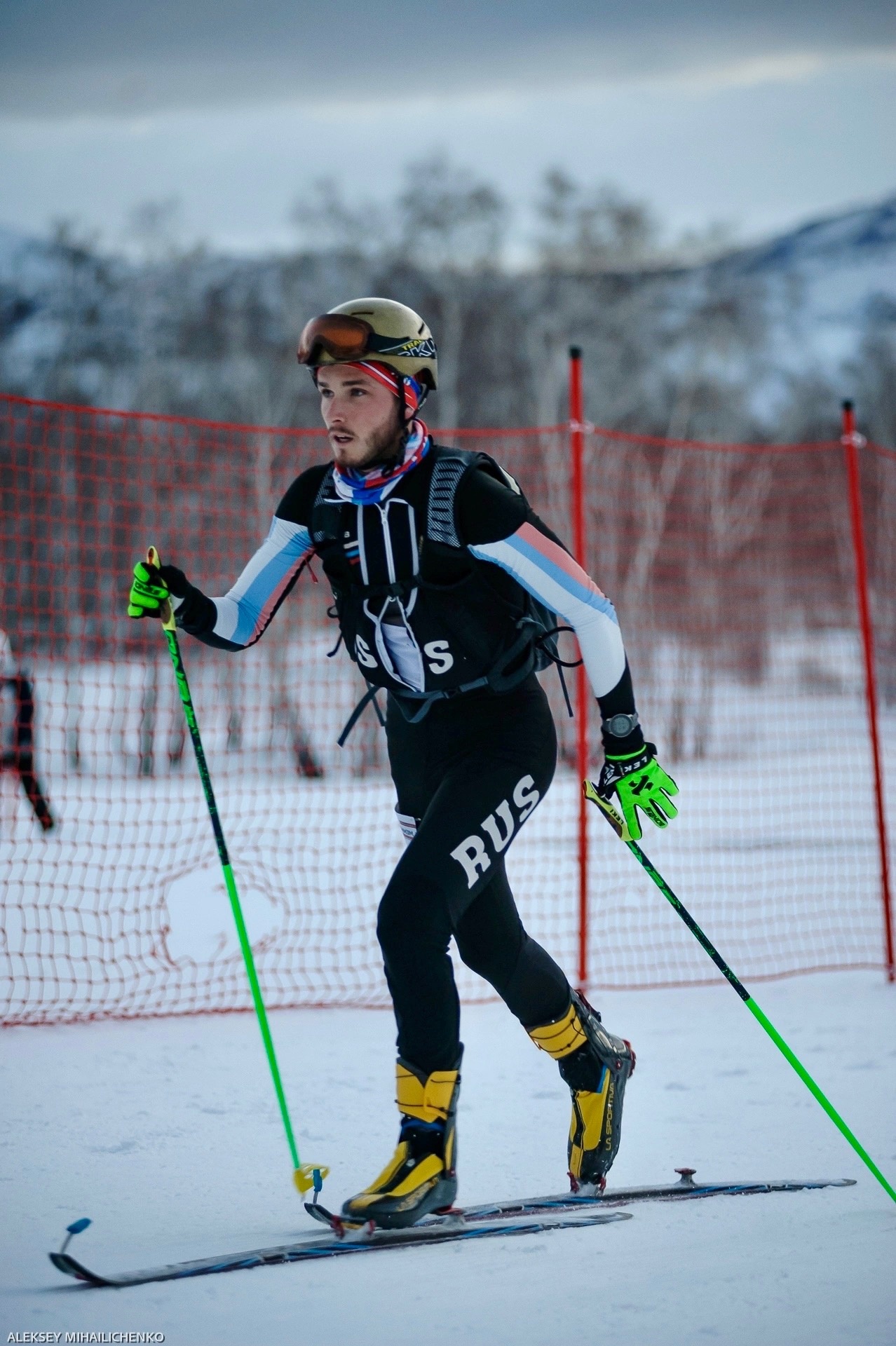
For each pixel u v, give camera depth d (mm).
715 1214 7484
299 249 64062
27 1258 6754
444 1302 6059
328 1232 7160
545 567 7223
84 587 40219
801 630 55375
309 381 62750
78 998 14633
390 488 7285
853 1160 8695
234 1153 8953
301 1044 12594
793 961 17500
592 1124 7855
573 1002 7926
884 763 41438
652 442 18859
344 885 22094
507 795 7359
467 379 64125
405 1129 7023
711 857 26250
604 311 64562
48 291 66000
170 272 65312
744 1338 5672
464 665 7445
